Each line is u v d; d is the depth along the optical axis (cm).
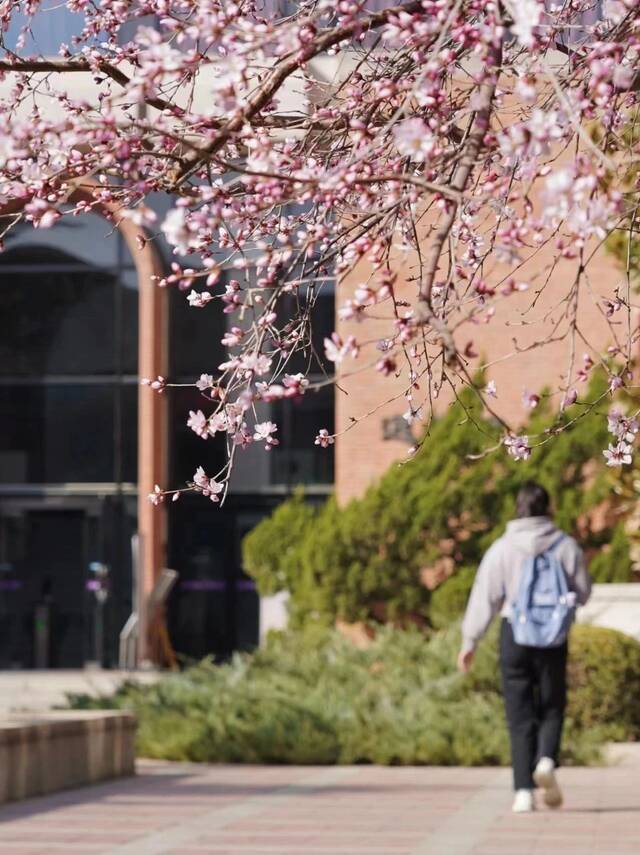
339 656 1948
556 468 2425
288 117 593
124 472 3581
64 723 1340
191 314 3556
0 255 3656
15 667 3541
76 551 3578
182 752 1655
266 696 1739
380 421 2581
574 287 508
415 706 1697
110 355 3619
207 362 3547
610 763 1595
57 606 3556
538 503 1166
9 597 3566
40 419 3622
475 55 500
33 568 3575
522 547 1155
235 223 562
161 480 3481
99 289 3631
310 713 1661
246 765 1620
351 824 1086
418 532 2453
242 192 531
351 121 534
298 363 2441
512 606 1150
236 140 548
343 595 2469
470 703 1695
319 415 3503
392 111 583
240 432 550
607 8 481
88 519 3581
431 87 489
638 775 1480
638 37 525
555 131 429
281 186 492
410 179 464
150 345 3469
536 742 1153
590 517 2425
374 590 2473
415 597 2459
